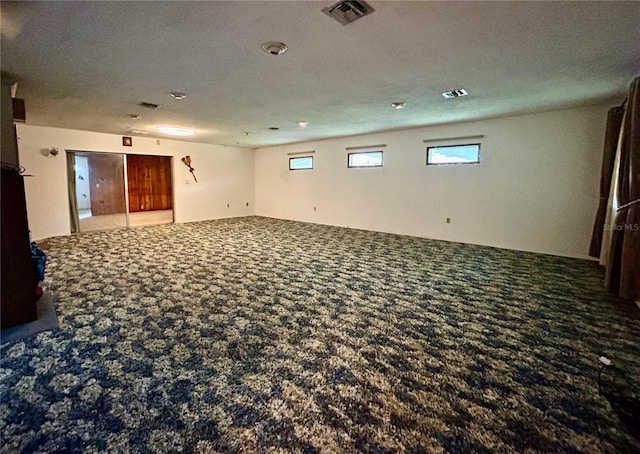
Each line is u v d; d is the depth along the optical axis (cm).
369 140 702
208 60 270
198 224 799
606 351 216
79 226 669
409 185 648
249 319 262
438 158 607
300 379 184
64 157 627
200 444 139
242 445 139
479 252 506
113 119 529
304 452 135
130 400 166
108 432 145
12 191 238
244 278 368
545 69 293
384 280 364
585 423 152
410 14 196
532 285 349
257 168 988
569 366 198
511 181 522
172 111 468
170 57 263
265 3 183
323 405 163
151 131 664
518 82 332
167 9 188
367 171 714
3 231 236
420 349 218
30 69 287
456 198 587
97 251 497
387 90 361
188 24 208
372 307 288
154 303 292
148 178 1066
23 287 246
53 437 142
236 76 312
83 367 194
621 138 312
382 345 222
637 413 157
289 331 242
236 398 168
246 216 973
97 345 219
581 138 456
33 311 251
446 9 190
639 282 283
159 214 990
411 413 158
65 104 421
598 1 181
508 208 530
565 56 263
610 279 316
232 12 192
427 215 628
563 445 140
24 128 564
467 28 214
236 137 754
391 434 145
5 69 286
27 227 245
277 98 395
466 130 561
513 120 512
